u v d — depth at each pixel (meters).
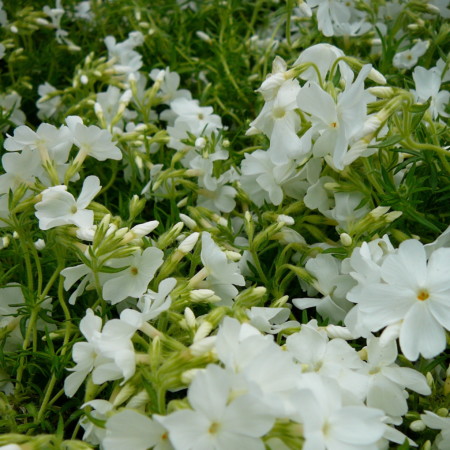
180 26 0.30
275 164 0.18
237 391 0.12
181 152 0.22
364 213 0.18
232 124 0.27
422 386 0.15
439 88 0.22
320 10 0.22
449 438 0.14
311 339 0.15
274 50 0.27
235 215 0.22
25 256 0.18
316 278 0.18
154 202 0.23
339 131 0.16
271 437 0.12
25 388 0.17
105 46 0.32
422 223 0.17
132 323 0.14
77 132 0.18
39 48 0.31
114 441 0.12
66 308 0.17
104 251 0.16
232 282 0.16
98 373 0.14
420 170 0.19
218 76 0.27
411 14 0.25
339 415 0.13
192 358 0.13
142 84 0.28
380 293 0.14
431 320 0.14
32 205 0.17
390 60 0.24
